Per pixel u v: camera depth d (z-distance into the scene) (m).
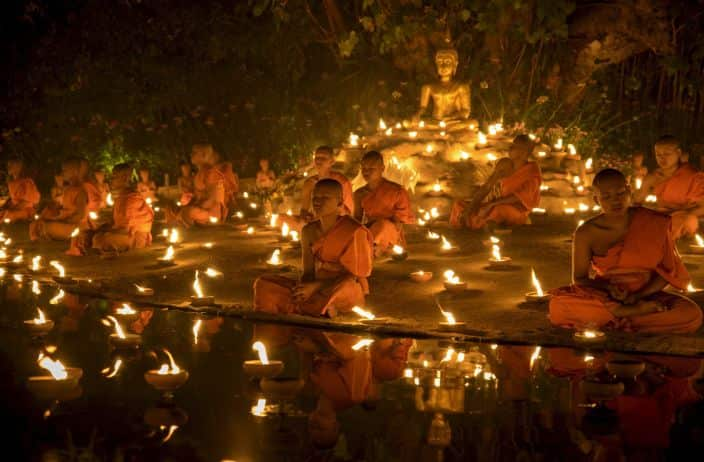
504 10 20.16
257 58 25.03
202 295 10.38
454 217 15.44
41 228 15.09
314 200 9.24
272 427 5.89
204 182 16.94
